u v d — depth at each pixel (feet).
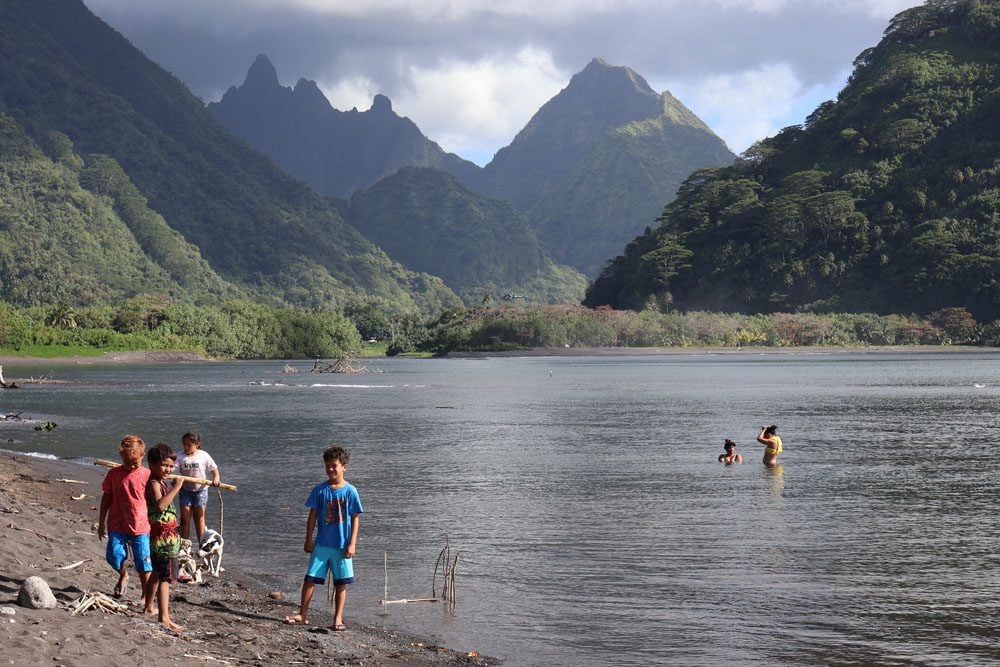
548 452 137.39
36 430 172.24
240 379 437.58
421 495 96.32
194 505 58.44
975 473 111.96
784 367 540.11
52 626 39.91
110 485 44.80
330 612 52.60
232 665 39.60
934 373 433.07
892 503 90.58
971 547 69.82
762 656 45.62
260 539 72.28
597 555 67.62
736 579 60.39
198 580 56.34
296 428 180.34
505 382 392.88
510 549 69.77
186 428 178.70
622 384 367.04
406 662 43.83
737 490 98.94
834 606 54.29
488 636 48.78
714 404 248.73
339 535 48.06
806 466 119.75
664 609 53.78
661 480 107.24
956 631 49.39
